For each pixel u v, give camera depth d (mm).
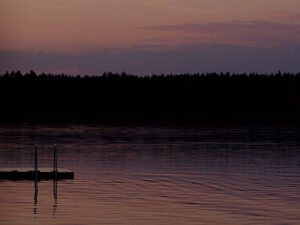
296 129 168750
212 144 102438
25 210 37812
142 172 59156
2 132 146250
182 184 50188
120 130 158750
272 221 34625
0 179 53094
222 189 47219
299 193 45094
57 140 113938
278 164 67062
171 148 92438
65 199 42125
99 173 58219
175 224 33812
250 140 114625
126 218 35438
